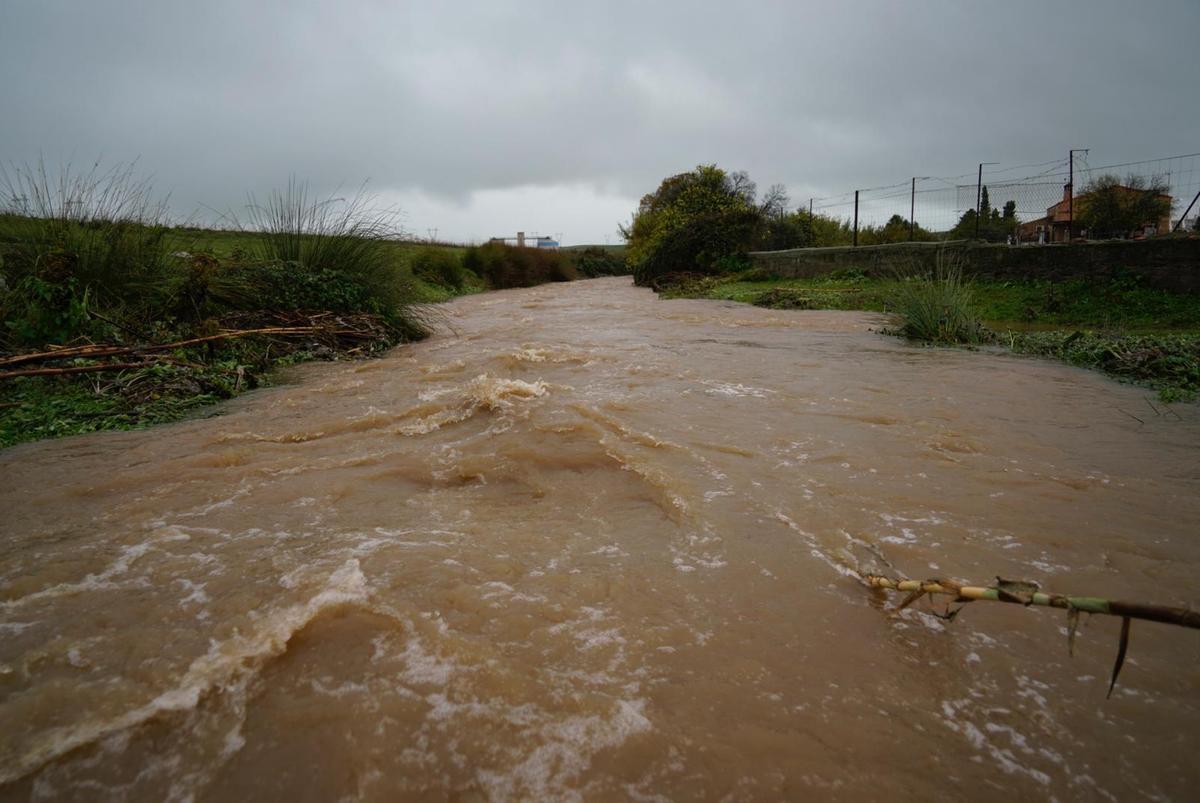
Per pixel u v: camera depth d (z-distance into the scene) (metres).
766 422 5.02
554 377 6.82
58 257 6.71
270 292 9.41
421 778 1.76
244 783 1.75
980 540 3.07
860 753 1.86
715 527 3.22
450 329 11.84
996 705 2.05
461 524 3.29
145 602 2.54
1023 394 6.02
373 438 4.73
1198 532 3.14
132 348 6.52
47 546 3.05
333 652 2.24
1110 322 10.52
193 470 4.09
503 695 2.05
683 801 1.70
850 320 12.32
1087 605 1.64
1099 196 17.12
